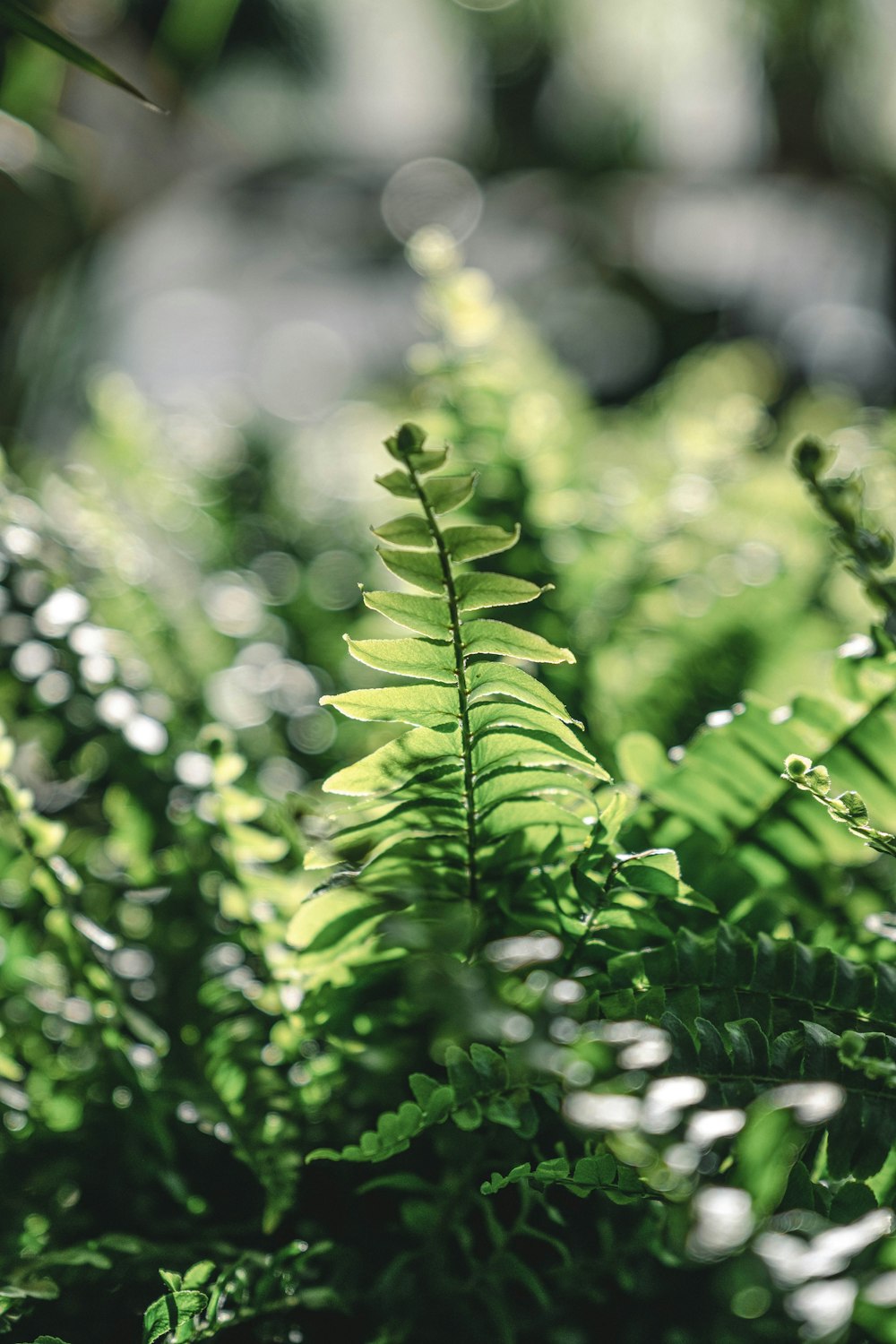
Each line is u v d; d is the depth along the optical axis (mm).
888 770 705
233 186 3162
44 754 838
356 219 3299
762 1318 642
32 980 752
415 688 632
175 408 1458
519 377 916
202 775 782
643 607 892
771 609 866
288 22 2855
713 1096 614
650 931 671
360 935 677
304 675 961
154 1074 706
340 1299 669
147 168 2404
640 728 841
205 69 2426
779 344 3090
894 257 3117
